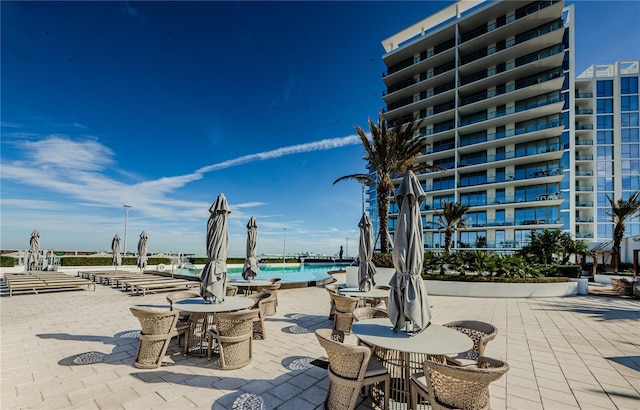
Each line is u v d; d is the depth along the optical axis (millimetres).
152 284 11555
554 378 4199
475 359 3646
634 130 40375
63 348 5043
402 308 3367
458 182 31500
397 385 3385
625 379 4172
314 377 4051
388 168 14719
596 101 41812
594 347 5660
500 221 29328
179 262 23031
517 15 29703
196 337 5203
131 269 21109
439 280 13109
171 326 4387
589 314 8906
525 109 28891
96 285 13578
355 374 2893
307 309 9008
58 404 3217
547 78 28047
